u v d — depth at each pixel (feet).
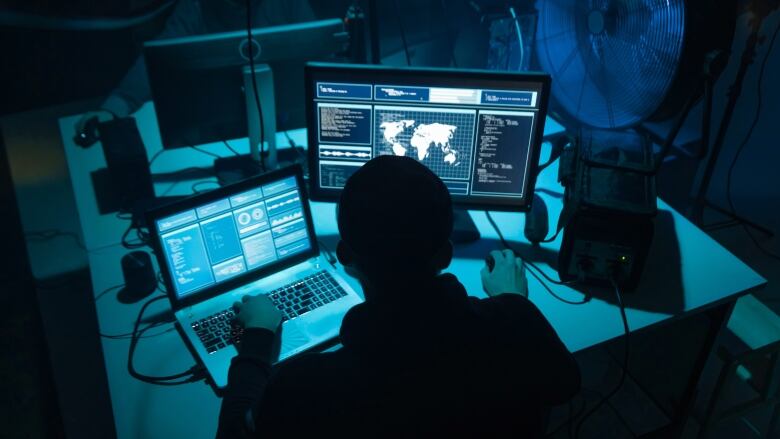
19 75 12.51
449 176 5.69
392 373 2.80
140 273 5.35
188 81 6.32
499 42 7.12
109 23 4.91
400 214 2.72
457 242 5.95
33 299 8.75
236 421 3.53
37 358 7.99
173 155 7.32
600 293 5.43
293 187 5.28
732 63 7.88
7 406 7.53
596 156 5.65
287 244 5.41
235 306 4.94
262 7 8.87
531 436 3.27
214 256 5.13
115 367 4.83
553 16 6.71
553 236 6.01
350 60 7.00
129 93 8.03
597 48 6.29
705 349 6.03
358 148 5.56
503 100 5.26
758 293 7.96
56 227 9.95
